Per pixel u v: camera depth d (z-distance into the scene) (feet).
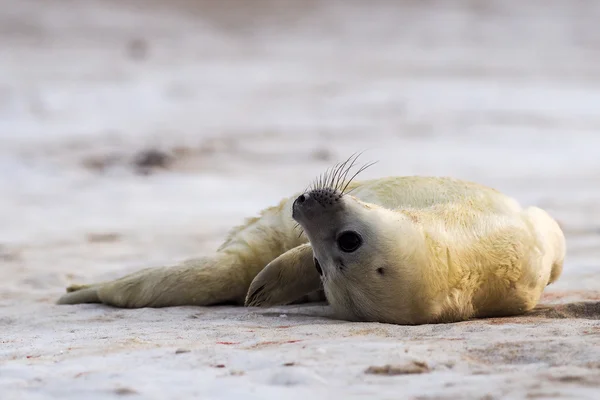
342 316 77.30
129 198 219.41
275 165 288.10
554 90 570.46
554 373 52.26
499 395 48.14
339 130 395.55
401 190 84.38
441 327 69.77
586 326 68.69
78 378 54.44
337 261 72.02
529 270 78.02
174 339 68.33
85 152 306.96
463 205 79.51
